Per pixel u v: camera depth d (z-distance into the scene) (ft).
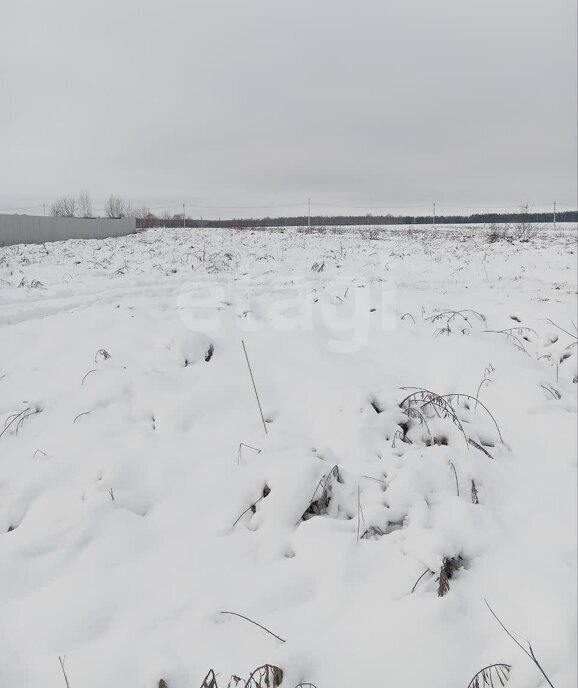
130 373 15.78
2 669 7.38
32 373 16.38
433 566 9.29
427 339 19.83
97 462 11.84
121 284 33.68
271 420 14.08
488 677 7.57
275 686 7.28
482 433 13.91
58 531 9.96
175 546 9.88
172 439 13.01
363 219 291.17
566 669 7.72
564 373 17.75
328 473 11.50
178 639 7.95
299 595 8.89
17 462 11.97
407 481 11.23
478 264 49.96
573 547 10.17
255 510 10.93
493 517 10.85
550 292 34.24
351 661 7.71
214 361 17.42
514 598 8.92
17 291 30.55
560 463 12.78
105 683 7.25
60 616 8.25
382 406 14.66
